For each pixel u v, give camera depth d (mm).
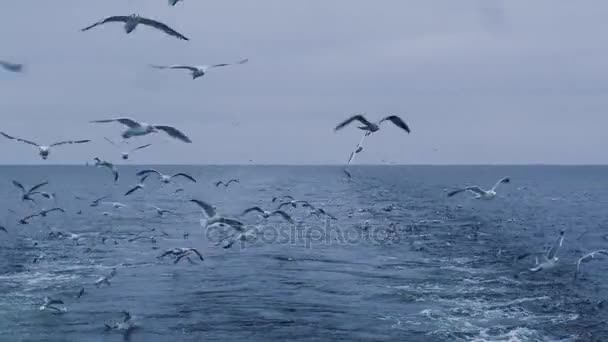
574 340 38469
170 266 61625
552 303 46531
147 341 37969
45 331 39594
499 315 43469
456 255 69812
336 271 60000
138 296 48562
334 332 39688
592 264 62531
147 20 19297
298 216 112250
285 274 58375
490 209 134500
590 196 182625
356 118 23672
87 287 51469
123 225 99562
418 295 49312
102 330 39938
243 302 47156
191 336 38844
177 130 20812
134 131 20281
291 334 39219
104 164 41719
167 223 102688
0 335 38719
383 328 40469
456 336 38969
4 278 55031
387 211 122062
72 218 111062
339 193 187750
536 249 74625
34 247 73938
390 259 67062
